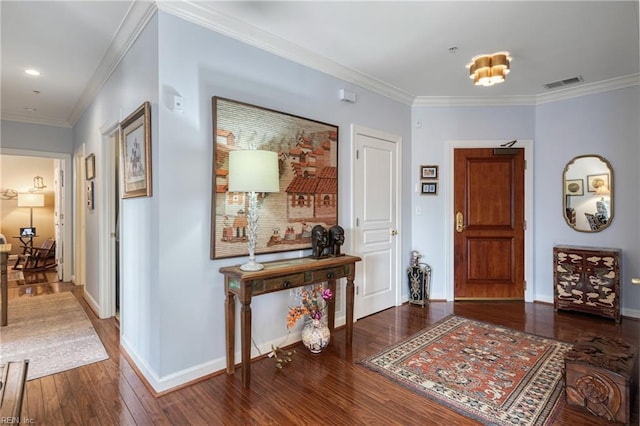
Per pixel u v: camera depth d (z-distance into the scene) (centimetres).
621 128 377
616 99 379
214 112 241
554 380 234
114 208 371
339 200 341
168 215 223
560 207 417
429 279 427
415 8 236
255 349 271
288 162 289
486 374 243
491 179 436
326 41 283
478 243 438
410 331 329
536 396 215
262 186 231
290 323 271
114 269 376
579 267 373
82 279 525
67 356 274
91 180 405
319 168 317
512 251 436
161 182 220
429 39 281
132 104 262
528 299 434
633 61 326
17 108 457
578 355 206
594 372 194
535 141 434
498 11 240
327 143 324
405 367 254
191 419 194
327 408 204
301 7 233
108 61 305
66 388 227
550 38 280
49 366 257
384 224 399
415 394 219
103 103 345
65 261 550
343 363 262
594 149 393
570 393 202
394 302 413
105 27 254
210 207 244
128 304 278
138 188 249
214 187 242
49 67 325
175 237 226
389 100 404
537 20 252
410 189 440
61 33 262
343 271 290
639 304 367
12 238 781
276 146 280
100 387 228
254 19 249
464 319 363
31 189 795
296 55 296
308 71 310
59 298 450
